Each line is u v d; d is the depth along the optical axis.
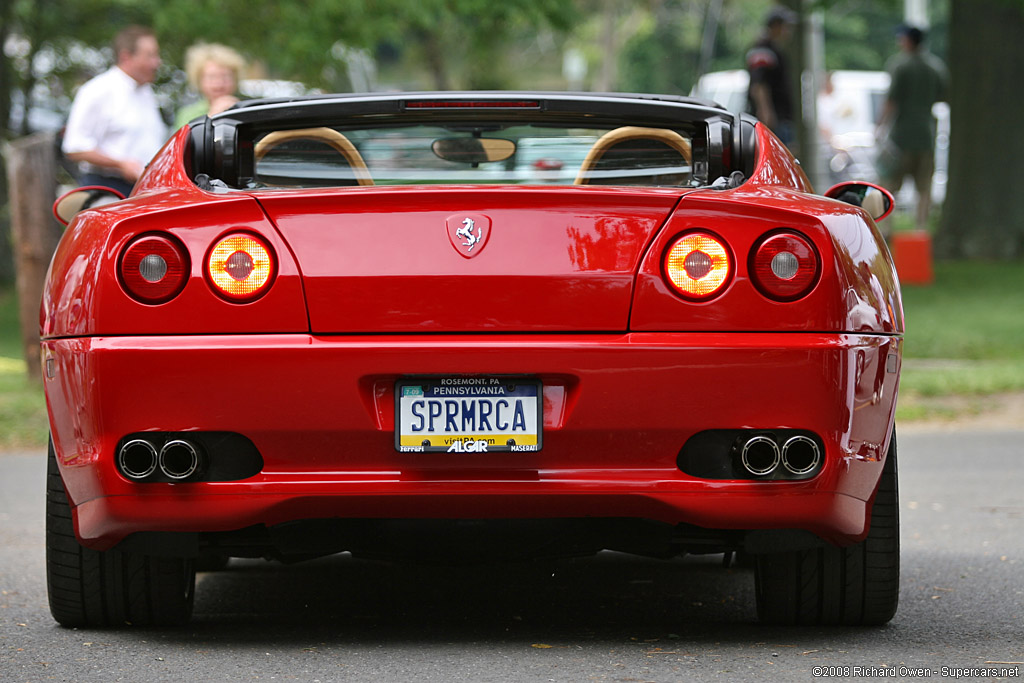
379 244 12.74
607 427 12.66
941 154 115.19
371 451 12.77
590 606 16.25
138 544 13.54
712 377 12.63
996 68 75.75
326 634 14.67
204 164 15.27
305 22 60.91
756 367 12.63
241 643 14.20
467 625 15.16
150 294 12.77
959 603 16.23
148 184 14.73
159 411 12.73
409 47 124.94
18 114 75.50
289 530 13.39
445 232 12.74
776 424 12.70
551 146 15.59
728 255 12.76
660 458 12.78
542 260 12.70
